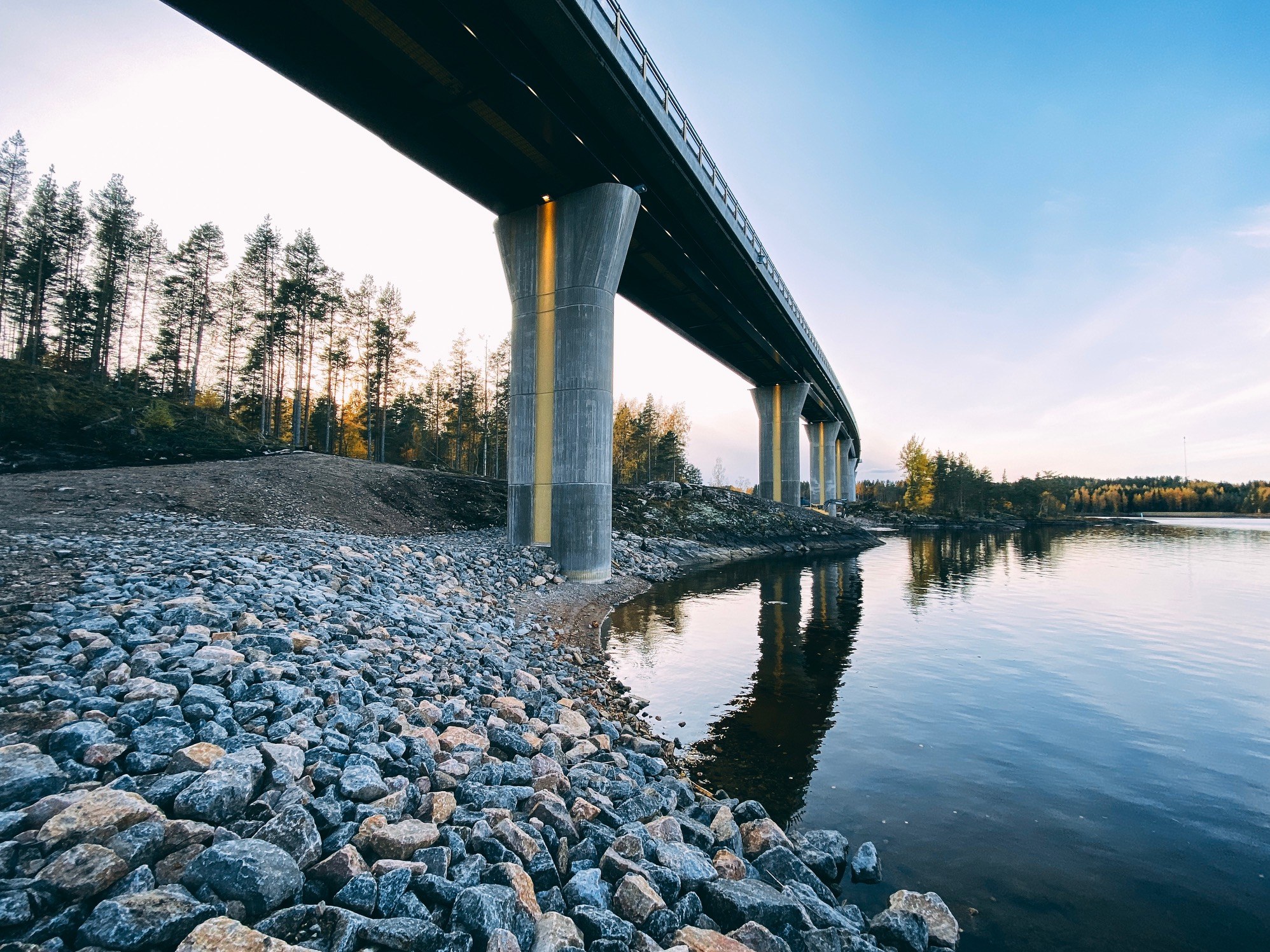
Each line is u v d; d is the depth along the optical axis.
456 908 4.23
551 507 26.47
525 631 15.99
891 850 7.50
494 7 18.42
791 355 66.00
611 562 30.23
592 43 20.77
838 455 117.12
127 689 6.01
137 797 4.32
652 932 4.70
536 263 27.25
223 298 59.72
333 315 61.62
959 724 11.91
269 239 58.50
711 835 6.63
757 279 44.31
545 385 27.05
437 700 8.58
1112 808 8.69
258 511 22.81
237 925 3.50
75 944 3.31
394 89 21.16
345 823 4.91
